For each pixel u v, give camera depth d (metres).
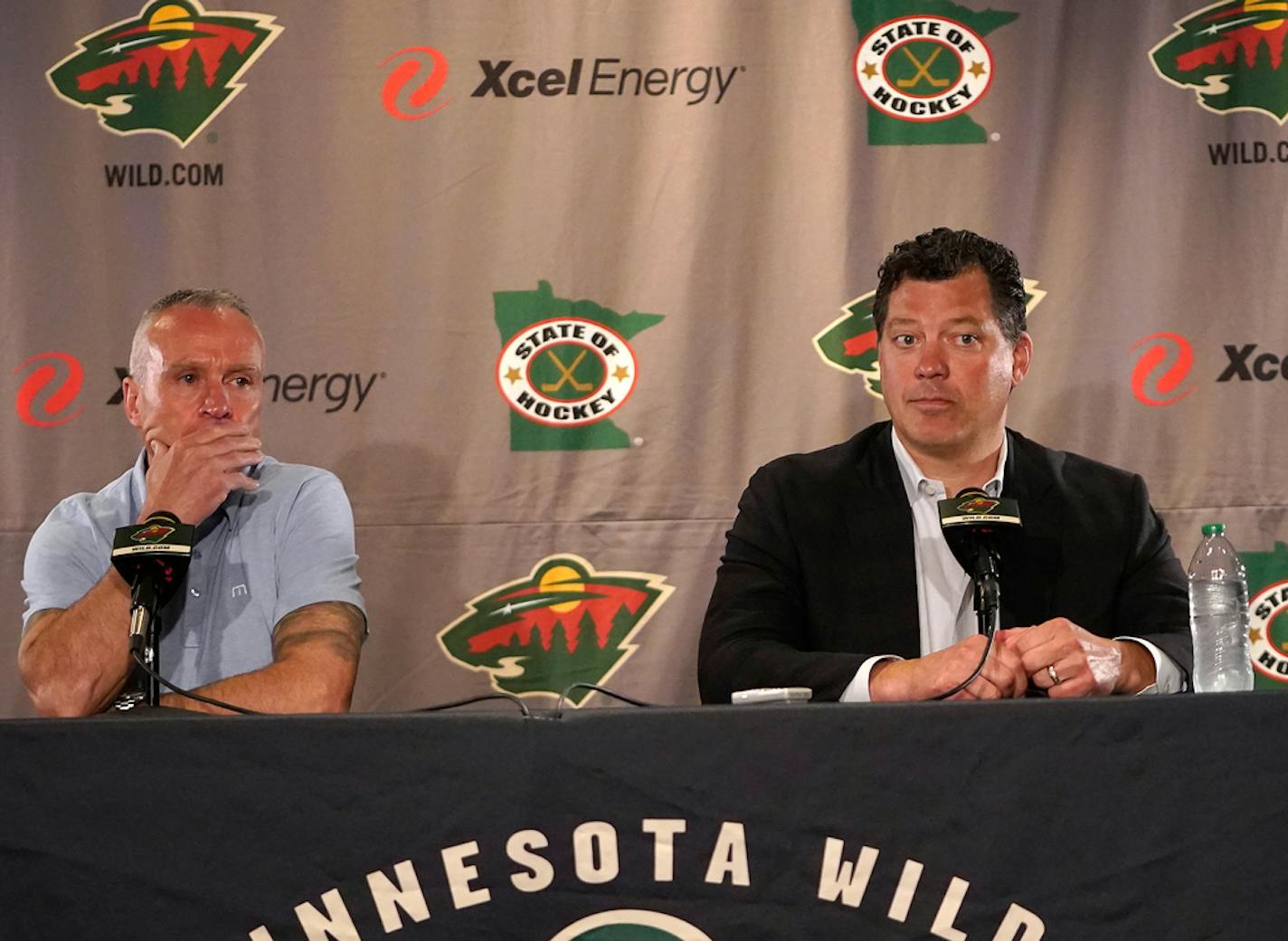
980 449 5.11
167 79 6.29
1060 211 6.24
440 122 6.28
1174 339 6.18
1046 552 4.99
